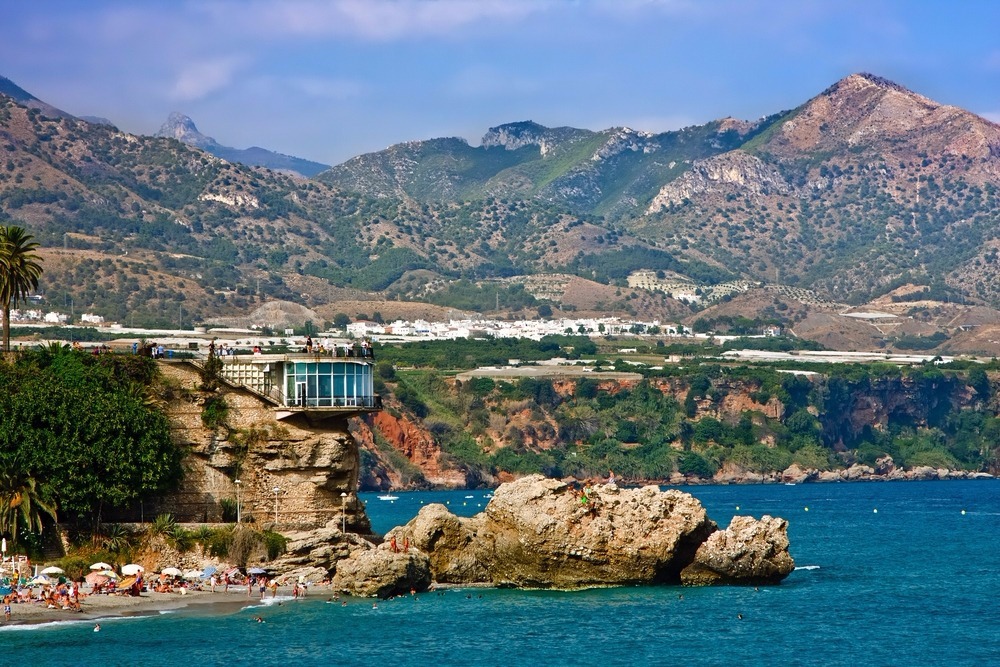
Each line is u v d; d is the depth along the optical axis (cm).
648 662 9531
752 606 11269
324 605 10794
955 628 10875
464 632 10150
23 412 10656
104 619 10138
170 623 10088
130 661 9144
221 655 9362
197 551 11112
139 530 11050
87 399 10888
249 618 10281
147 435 10888
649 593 11506
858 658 9794
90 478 10631
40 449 10588
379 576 11112
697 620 10700
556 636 10094
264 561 11275
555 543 11375
